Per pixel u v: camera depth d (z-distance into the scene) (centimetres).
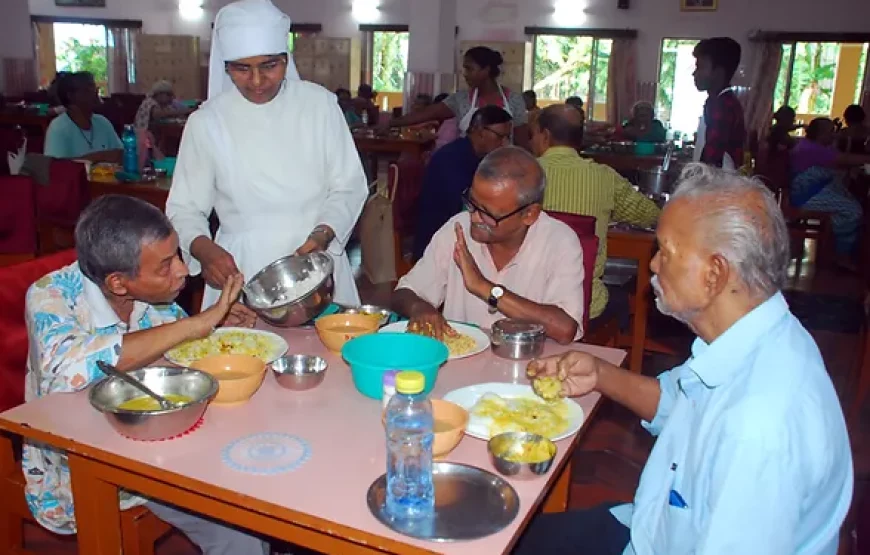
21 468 180
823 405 105
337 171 241
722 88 397
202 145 227
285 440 133
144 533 165
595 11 1308
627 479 272
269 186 232
